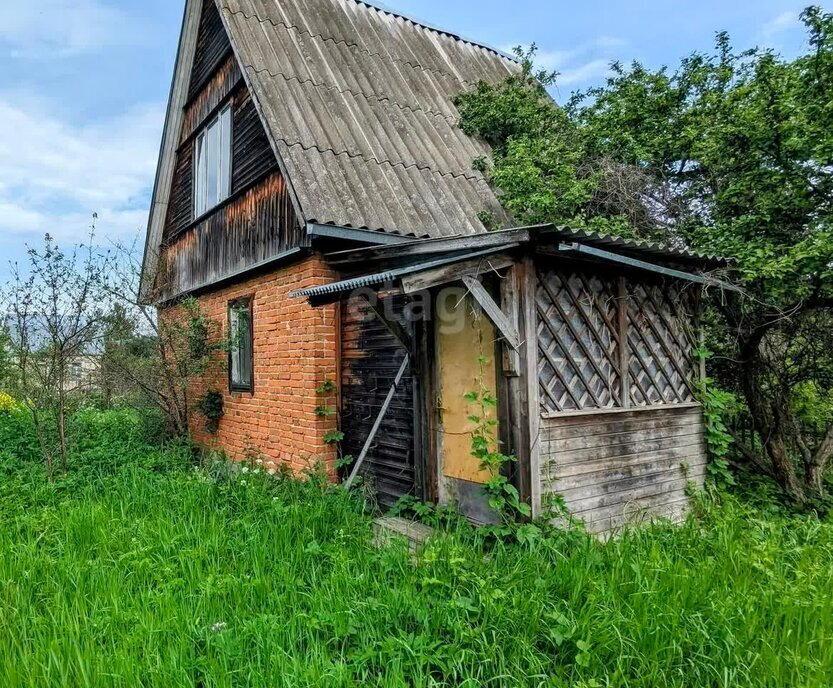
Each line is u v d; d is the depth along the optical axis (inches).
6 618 114.3
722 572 129.0
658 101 274.8
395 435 208.1
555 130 306.8
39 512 185.5
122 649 100.0
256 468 253.1
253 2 291.7
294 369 242.2
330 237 211.5
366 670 97.0
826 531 165.6
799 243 195.6
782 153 213.2
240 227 283.0
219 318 325.1
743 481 246.5
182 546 152.6
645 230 265.7
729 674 92.4
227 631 106.0
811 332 232.7
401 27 373.1
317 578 133.3
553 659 99.9
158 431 339.9
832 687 89.4
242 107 281.0
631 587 118.2
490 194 277.3
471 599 113.9
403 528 178.2
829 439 237.1
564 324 170.2
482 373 174.9
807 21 204.7
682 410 205.0
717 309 240.4
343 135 250.8
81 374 291.4
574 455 168.7
